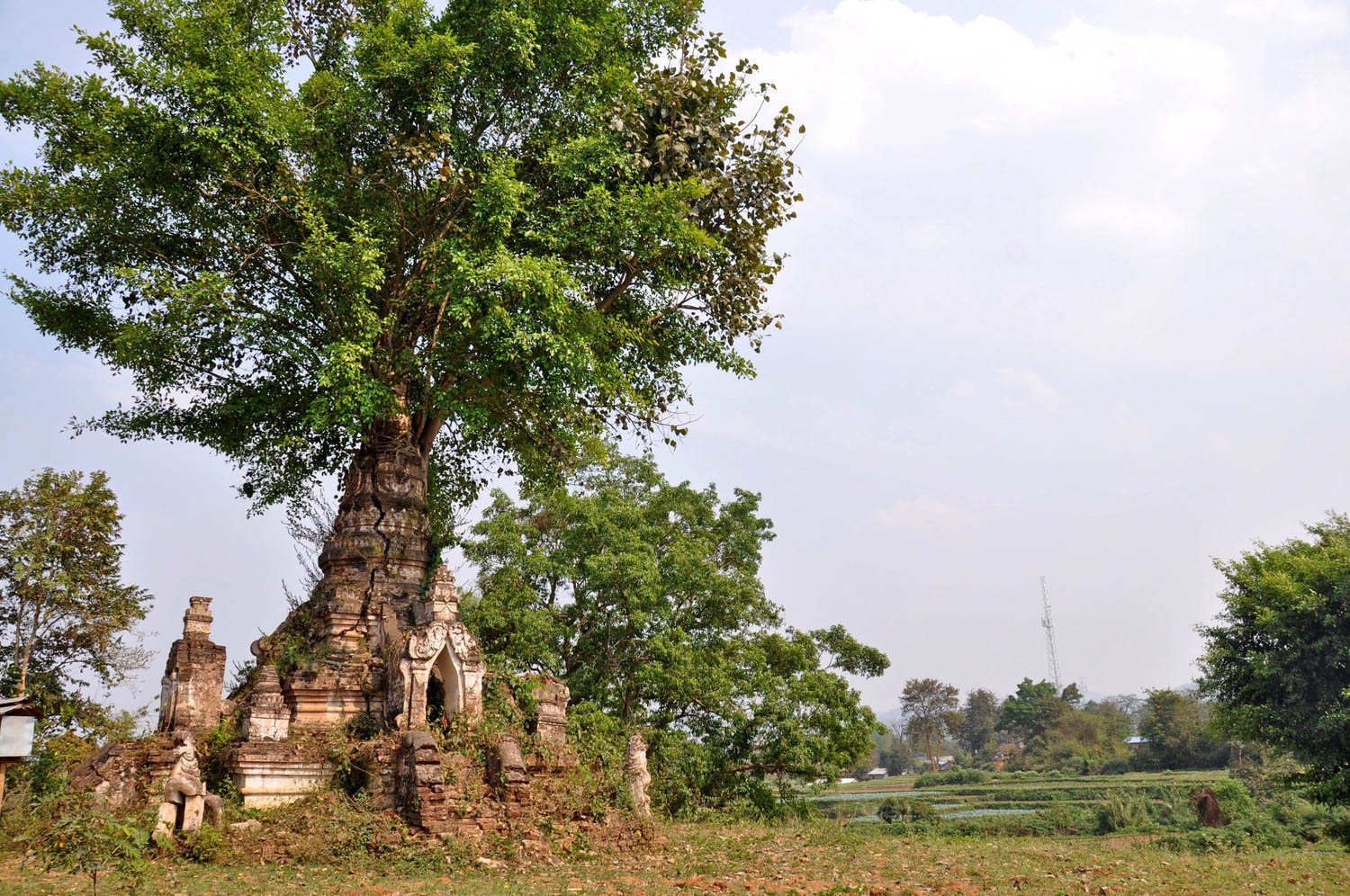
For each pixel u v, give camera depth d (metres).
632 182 24.67
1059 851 20.97
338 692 20.47
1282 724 33.72
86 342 24.20
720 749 33.12
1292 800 53.03
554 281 21.17
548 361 21.81
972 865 17.36
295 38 24.75
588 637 33.97
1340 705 32.25
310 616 22.17
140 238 22.45
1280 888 15.77
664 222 22.98
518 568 33.31
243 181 21.50
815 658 36.12
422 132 22.31
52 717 30.66
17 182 21.47
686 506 37.19
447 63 21.28
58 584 31.81
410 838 16.75
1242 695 35.56
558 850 17.48
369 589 22.03
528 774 19.22
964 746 160.62
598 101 24.47
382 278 20.83
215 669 20.88
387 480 23.12
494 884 14.30
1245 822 44.28
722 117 26.05
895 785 123.31
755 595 35.53
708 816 29.66
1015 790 90.50
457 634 20.17
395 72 21.17
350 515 22.86
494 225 22.08
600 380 22.59
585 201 22.77
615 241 23.62
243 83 20.48
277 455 26.28
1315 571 33.88
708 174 25.52
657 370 27.66
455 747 18.91
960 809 80.44
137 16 21.33
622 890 13.86
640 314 26.86
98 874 13.95
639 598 31.89
